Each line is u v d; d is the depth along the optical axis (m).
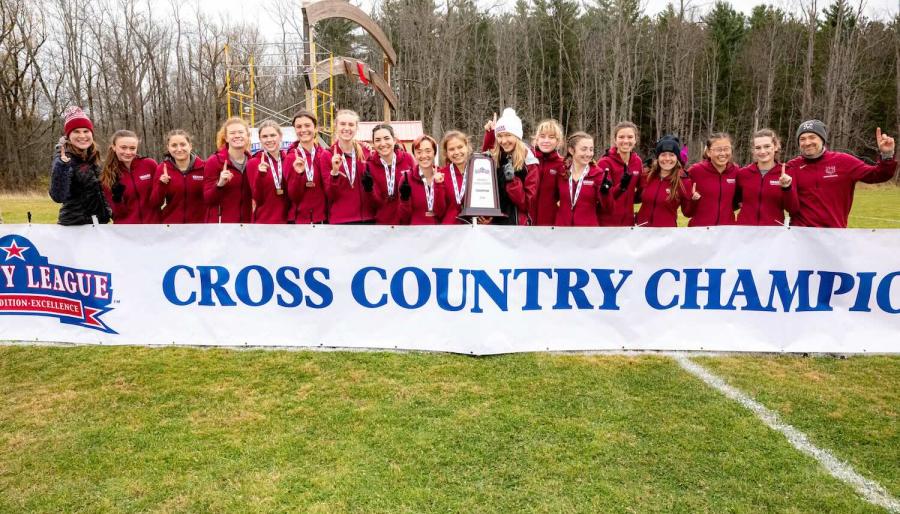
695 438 3.27
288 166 5.33
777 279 4.60
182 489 2.81
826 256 4.56
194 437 3.31
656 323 4.67
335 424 3.44
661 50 50.09
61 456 3.13
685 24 49.47
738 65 51.69
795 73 48.81
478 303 4.59
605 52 46.34
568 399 3.77
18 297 5.02
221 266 4.80
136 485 2.85
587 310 4.66
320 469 2.96
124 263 4.88
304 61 18.05
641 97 49.78
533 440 3.24
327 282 4.74
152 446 3.22
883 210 18.89
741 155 51.00
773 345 4.64
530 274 4.59
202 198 5.51
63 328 5.01
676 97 45.97
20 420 3.56
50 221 15.73
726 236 4.56
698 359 4.52
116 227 4.84
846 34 45.16
